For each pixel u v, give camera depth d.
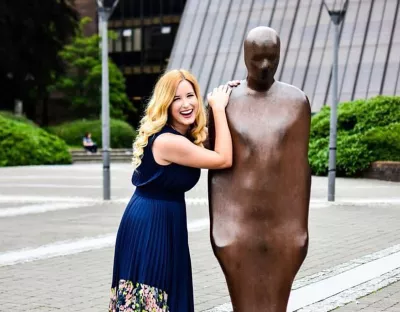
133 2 58.00
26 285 7.04
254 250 4.07
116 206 14.50
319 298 6.37
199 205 14.41
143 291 3.81
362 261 8.23
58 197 16.44
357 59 32.81
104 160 15.59
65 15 42.62
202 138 4.00
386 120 23.53
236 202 4.08
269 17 36.28
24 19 40.22
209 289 6.84
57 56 43.72
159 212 3.88
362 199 15.74
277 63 4.05
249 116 4.07
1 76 43.34
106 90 15.41
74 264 8.15
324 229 10.94
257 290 4.10
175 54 37.47
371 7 34.19
